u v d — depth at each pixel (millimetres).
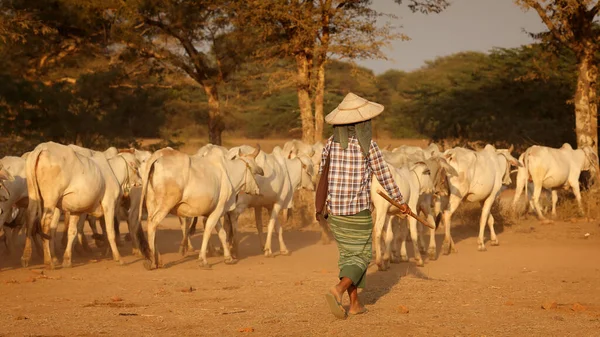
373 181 10539
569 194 20844
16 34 25172
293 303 7383
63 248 13375
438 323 6285
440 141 31969
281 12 20109
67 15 28062
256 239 15758
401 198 6484
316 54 20281
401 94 54406
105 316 6715
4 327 6242
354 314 6629
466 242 14641
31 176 10367
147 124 29625
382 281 9250
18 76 27078
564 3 19297
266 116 54781
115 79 27734
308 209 18203
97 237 12828
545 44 22984
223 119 28719
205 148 13789
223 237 11633
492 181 13617
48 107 26203
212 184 11102
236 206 12469
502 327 6129
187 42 27359
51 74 28922
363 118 6336
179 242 14984
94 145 27438
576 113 20469
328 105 40469
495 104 30875
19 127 25875
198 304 7414
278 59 22609
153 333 5984
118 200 12461
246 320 6449
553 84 29375
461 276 9898
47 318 6641
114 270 10586
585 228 16344
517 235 15656
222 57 27688
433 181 11641
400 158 12969
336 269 10773
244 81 28406
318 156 16438
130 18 25812
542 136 28812
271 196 12922
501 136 30375
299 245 14680
